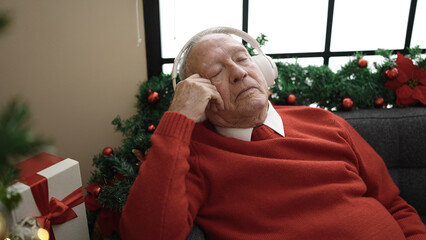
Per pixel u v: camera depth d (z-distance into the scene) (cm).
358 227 82
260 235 82
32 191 75
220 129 95
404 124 121
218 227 84
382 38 154
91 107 139
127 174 104
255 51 129
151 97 120
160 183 73
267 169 86
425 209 122
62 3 123
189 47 94
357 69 131
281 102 133
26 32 120
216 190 86
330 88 128
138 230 73
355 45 155
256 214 84
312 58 155
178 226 73
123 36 137
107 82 139
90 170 145
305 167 88
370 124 121
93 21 129
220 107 87
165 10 143
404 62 128
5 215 33
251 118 91
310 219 83
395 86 131
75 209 88
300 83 133
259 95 87
